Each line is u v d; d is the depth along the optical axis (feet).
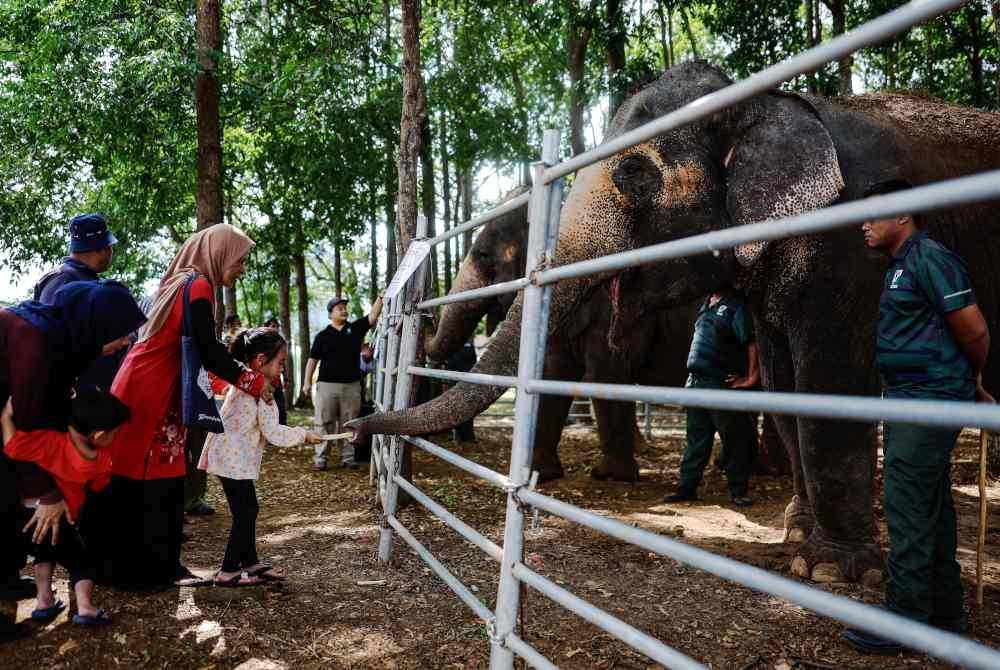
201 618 11.91
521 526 9.01
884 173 13.79
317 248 71.26
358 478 26.35
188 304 12.10
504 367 12.35
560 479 26.02
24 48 42.91
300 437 13.03
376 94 47.70
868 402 4.61
